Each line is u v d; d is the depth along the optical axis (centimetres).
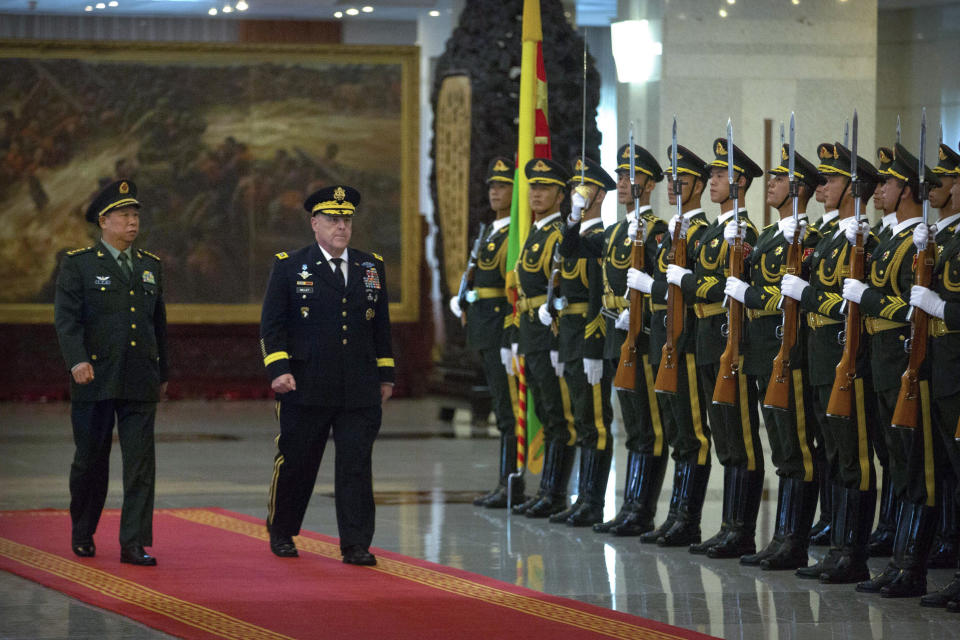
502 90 3853
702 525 2161
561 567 1816
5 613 1499
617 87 2844
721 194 1906
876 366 1628
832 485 1752
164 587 1638
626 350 2020
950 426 1541
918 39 3597
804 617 1507
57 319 1786
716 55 2731
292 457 1845
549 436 2297
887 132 3650
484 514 2316
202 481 2742
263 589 1628
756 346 1831
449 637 1379
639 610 1544
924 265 1537
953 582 1561
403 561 1833
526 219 2392
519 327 2294
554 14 3625
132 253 1842
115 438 3509
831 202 1767
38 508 2350
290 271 1836
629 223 2075
